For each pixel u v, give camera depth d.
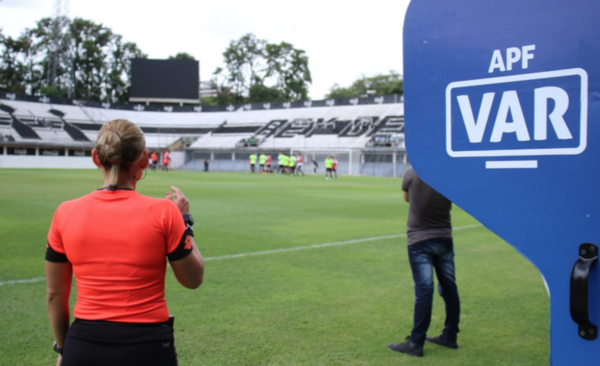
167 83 67.75
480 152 1.70
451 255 4.27
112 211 2.01
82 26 78.56
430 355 4.12
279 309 5.23
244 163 57.03
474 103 1.71
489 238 10.50
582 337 1.52
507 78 1.64
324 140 54.28
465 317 5.18
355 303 5.50
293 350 4.12
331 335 4.49
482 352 4.21
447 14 1.76
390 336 4.50
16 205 14.08
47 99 60.53
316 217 13.34
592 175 1.51
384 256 8.20
